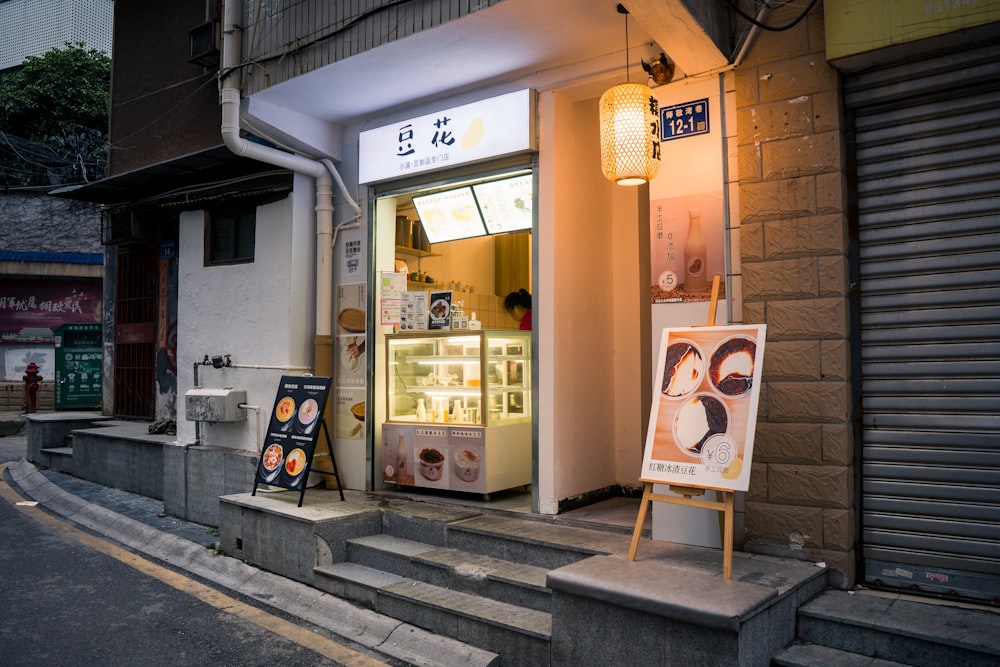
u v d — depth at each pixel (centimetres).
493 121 617
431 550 576
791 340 470
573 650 417
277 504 657
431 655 471
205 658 471
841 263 456
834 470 452
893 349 450
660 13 430
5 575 634
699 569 435
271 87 670
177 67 1023
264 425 777
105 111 2309
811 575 430
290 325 759
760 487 475
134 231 1089
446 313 700
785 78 479
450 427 678
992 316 423
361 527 622
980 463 422
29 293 2041
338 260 764
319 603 561
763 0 484
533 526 569
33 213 1997
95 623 526
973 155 430
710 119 516
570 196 624
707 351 454
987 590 417
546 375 600
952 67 433
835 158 459
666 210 533
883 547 448
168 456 852
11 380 1992
